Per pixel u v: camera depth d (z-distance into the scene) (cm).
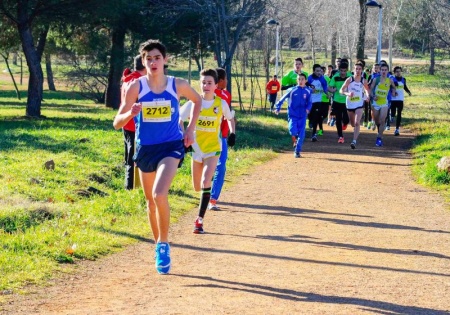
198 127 1082
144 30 3666
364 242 1030
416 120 3278
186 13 3416
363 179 1636
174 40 3762
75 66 4953
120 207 1216
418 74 6762
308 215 1231
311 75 2412
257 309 700
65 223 1077
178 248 977
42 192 1284
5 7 3108
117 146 1906
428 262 916
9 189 1264
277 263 898
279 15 4281
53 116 3381
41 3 3014
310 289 778
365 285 800
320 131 2591
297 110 1983
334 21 5906
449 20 3188
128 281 809
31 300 734
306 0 5172
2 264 843
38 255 901
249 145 2206
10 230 1023
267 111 3681
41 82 3231
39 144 1872
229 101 1127
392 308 714
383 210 1285
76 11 3044
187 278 820
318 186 1534
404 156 2050
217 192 1255
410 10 5225
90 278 823
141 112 798
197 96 819
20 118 3120
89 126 2611
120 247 976
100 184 1442
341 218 1210
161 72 791
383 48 8606
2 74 9138
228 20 3067
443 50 3325
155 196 779
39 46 3984
